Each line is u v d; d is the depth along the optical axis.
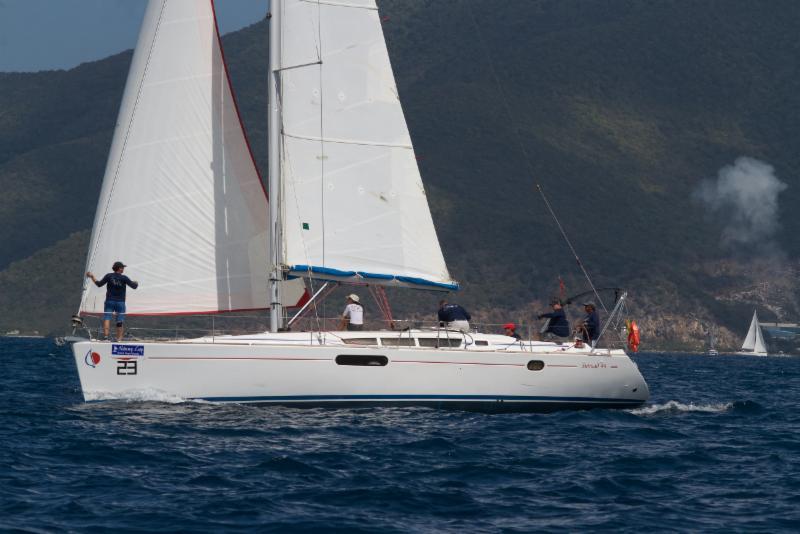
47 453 30.94
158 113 41.44
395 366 40.19
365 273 42.22
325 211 41.88
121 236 40.88
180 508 24.56
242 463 30.17
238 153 42.03
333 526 23.30
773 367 186.25
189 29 41.78
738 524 24.34
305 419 37.88
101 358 38.44
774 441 37.97
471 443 34.88
